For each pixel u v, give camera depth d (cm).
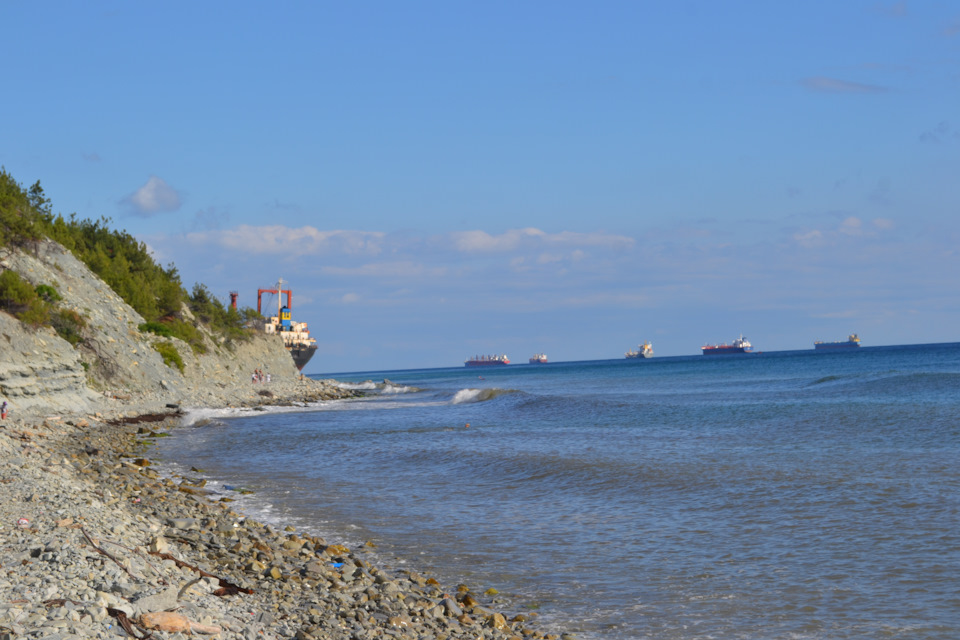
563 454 2903
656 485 2233
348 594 1263
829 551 1477
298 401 8025
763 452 2792
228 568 1357
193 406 5931
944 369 9856
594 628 1147
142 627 819
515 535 1733
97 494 1919
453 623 1145
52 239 6394
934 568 1332
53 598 862
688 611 1202
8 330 4216
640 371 17438
